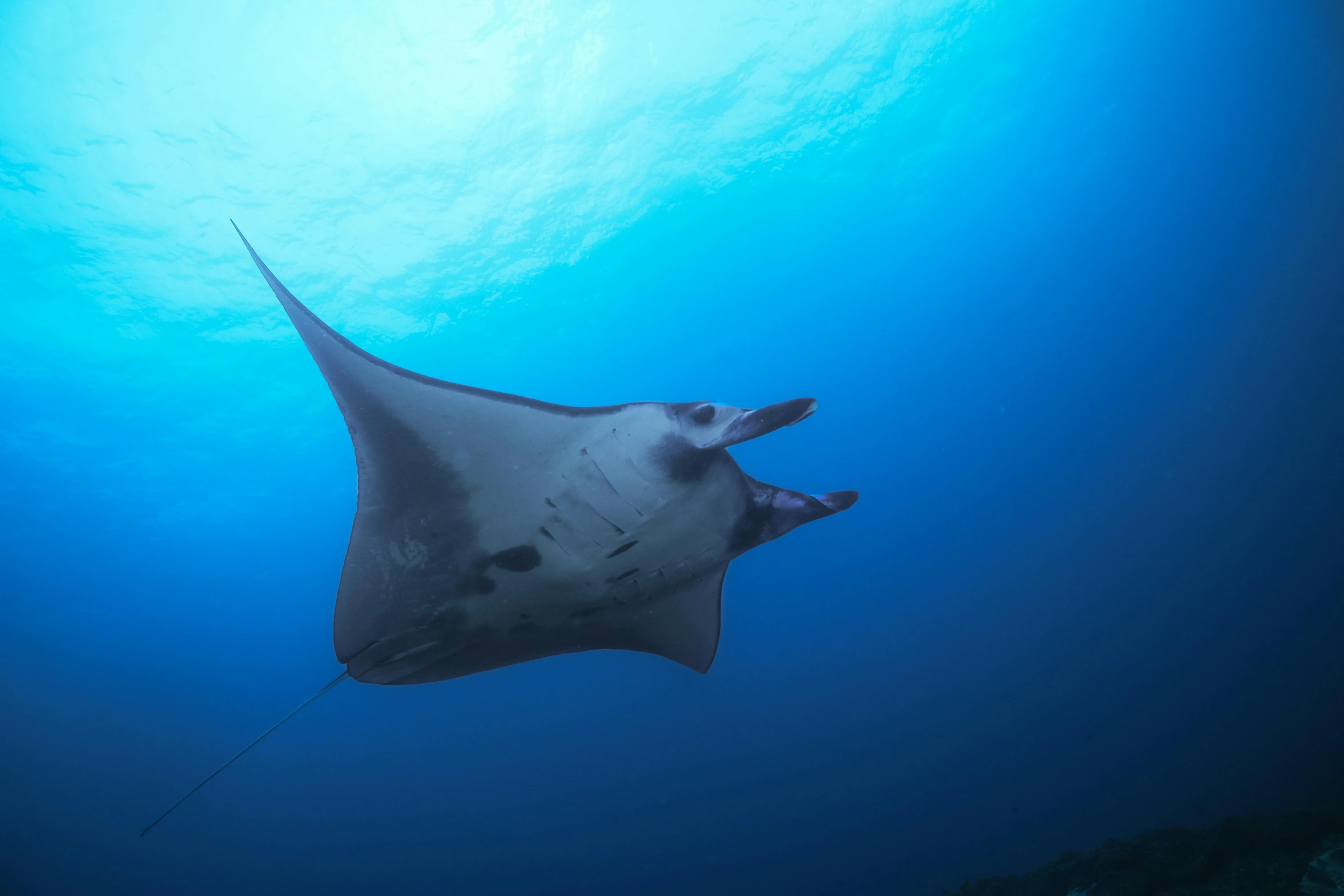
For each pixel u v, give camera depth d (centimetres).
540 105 780
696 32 777
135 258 791
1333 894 302
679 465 207
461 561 219
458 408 196
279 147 738
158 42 633
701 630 285
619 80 792
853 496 245
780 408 185
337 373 194
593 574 222
